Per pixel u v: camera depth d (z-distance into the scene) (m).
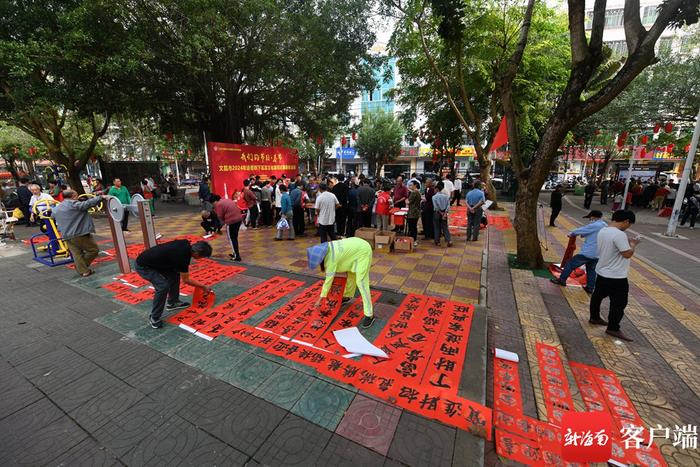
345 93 13.46
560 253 7.18
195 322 3.77
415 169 37.53
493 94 12.12
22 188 10.11
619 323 3.64
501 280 5.13
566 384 2.79
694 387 2.81
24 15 8.48
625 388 2.78
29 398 2.62
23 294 4.66
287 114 15.46
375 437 2.18
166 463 2.03
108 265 6.04
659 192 14.75
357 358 3.02
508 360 3.08
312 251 3.64
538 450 2.12
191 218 11.80
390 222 8.92
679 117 14.28
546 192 25.88
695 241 8.77
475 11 9.43
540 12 10.33
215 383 2.74
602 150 28.33
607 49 4.99
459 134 17.39
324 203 6.32
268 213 9.95
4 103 11.08
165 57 9.89
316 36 10.61
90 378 2.84
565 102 4.90
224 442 2.17
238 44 10.14
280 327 3.62
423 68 12.04
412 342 3.29
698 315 4.19
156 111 13.14
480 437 2.18
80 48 8.27
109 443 2.19
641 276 5.73
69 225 5.11
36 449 2.15
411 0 8.02
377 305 4.16
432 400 2.48
